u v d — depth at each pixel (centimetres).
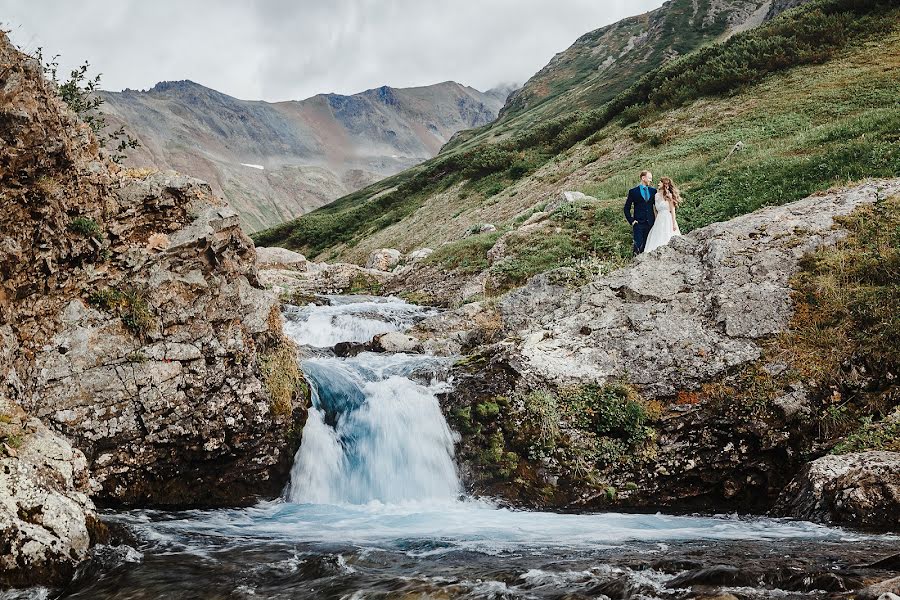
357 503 960
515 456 998
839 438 919
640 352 1088
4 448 626
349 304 2023
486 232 2870
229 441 910
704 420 987
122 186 952
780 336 1048
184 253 942
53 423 779
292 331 1677
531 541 711
